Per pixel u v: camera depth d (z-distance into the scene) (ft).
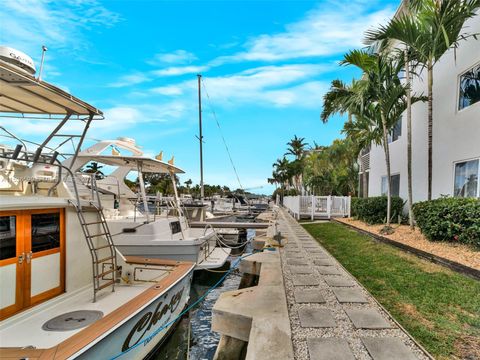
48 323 14.46
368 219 44.96
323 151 106.42
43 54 14.69
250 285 27.71
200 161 80.33
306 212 72.54
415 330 13.64
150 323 16.17
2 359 9.95
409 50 33.53
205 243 34.12
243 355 14.57
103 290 18.79
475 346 12.29
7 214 14.07
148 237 28.63
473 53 29.73
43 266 15.84
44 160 17.20
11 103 16.97
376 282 20.52
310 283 20.52
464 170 30.81
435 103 35.65
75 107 17.54
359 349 11.86
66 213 17.24
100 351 12.11
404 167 43.39
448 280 19.60
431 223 27.55
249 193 195.21
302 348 11.94
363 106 36.47
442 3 27.66
